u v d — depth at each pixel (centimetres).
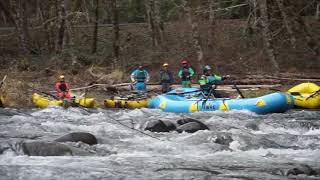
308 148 1892
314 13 6347
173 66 5272
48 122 2516
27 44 5953
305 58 5394
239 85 4147
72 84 4472
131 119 2656
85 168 1441
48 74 4825
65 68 5047
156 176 1362
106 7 7031
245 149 1845
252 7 5634
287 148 1886
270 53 4822
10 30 6750
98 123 2517
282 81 4281
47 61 5384
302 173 1409
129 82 4512
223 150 1808
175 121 2339
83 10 6156
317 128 2447
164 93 3706
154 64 5362
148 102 3459
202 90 3244
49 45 6028
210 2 5466
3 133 2080
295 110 3247
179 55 5541
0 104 3397
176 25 6506
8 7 6372
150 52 5697
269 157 1677
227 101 3058
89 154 1677
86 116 2827
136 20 8225
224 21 6334
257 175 1380
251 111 2973
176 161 1585
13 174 1352
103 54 5816
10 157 1584
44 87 4203
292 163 1565
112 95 3966
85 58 5509
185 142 1927
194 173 1398
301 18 5612
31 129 2219
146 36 6288
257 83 4228
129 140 1989
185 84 3862
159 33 5906
